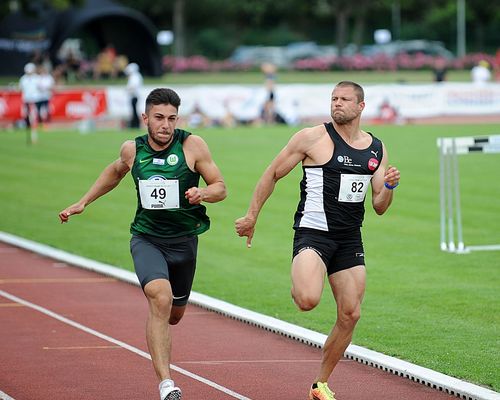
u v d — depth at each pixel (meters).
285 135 78.56
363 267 17.52
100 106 90.75
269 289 28.78
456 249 34.38
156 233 17.91
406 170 55.75
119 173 18.42
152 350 16.98
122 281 30.45
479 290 28.11
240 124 90.94
